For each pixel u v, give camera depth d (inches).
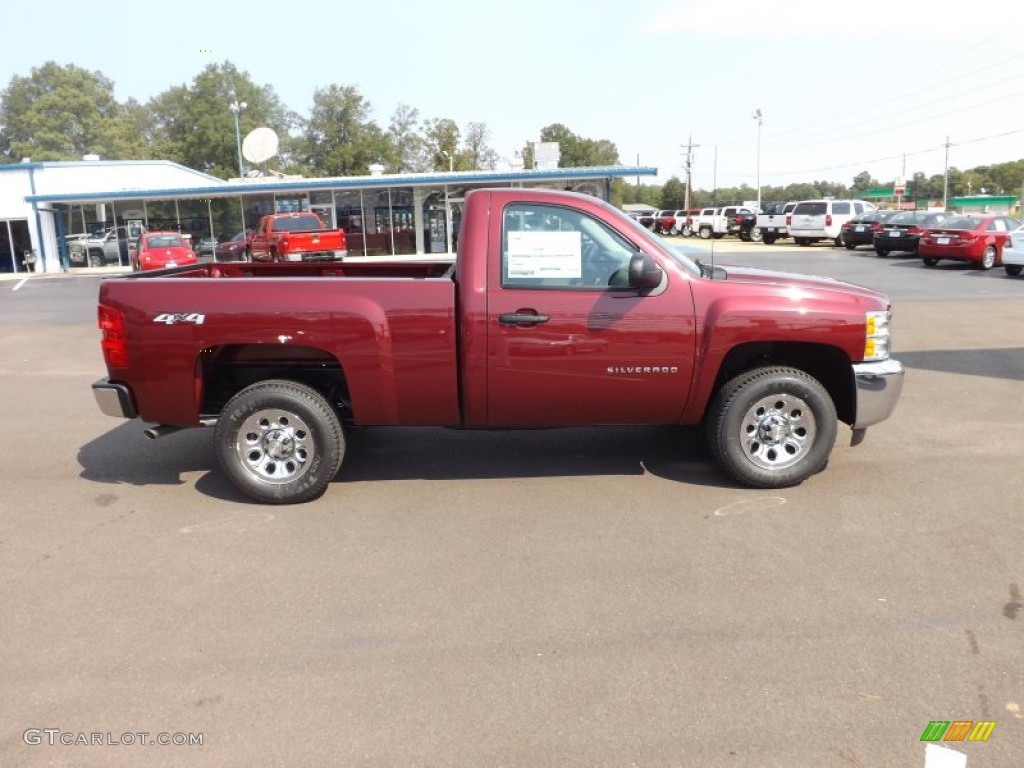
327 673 134.1
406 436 274.4
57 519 205.2
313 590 163.8
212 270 271.3
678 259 215.6
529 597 158.9
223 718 122.6
